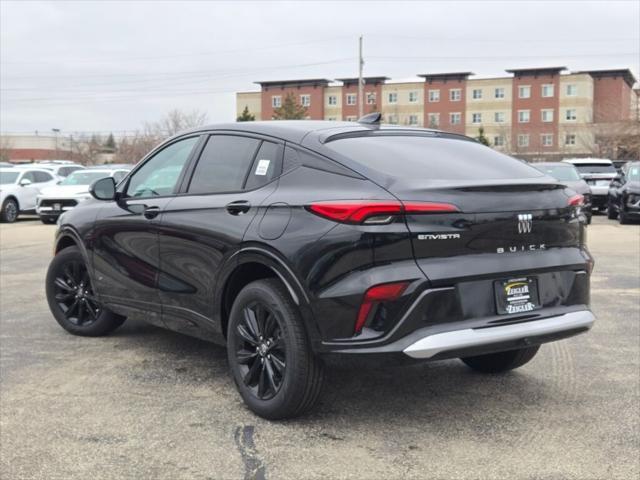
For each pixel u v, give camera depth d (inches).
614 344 231.1
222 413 168.6
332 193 152.4
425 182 149.9
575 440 152.3
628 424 161.3
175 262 189.3
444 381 193.0
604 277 363.3
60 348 226.8
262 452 146.2
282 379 157.8
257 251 160.2
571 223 167.9
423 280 143.3
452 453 145.6
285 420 163.2
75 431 157.4
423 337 142.8
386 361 143.7
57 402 175.9
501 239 153.4
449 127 3319.4
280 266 154.9
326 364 152.6
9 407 172.2
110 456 144.5
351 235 144.9
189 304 186.5
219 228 172.2
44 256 480.4
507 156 186.4
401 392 183.8
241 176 177.2
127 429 158.6
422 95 3380.9
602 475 135.5
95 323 237.0
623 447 148.4
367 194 147.4
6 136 3427.7
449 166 164.1
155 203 198.5
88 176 837.8
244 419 164.7
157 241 195.0
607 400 177.5
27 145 3494.1
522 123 3233.3
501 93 3257.9
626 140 1950.1
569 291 166.1
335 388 186.9
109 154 3435.0
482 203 151.1
